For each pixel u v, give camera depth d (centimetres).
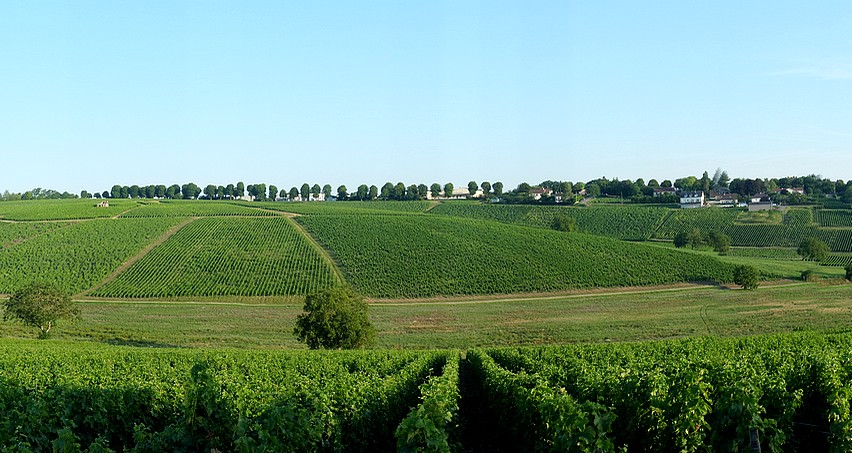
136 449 1409
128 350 4253
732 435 1379
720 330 6162
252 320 7088
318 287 9031
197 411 1608
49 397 1767
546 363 3067
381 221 13088
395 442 2241
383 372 3347
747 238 14588
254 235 11950
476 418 2738
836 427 1383
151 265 10175
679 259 10350
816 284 9350
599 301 8262
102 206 15325
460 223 12975
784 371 1952
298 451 1440
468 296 8850
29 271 9850
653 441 1516
